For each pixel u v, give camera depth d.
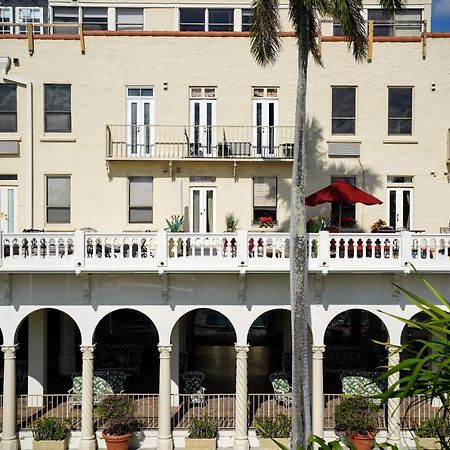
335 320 25.11
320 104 20.86
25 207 20.75
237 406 16.61
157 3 25.27
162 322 16.92
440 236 16.48
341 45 20.83
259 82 20.86
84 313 16.89
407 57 20.84
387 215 20.97
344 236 16.52
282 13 24.34
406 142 20.86
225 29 25.36
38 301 16.88
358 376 18.88
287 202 20.84
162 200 20.80
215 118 20.95
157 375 22.38
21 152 20.77
